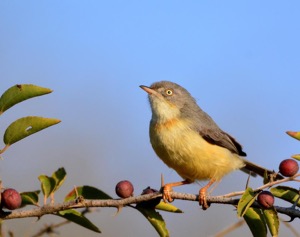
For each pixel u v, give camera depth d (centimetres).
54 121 784
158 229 859
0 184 777
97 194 885
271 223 797
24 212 788
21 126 778
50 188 819
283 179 815
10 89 770
